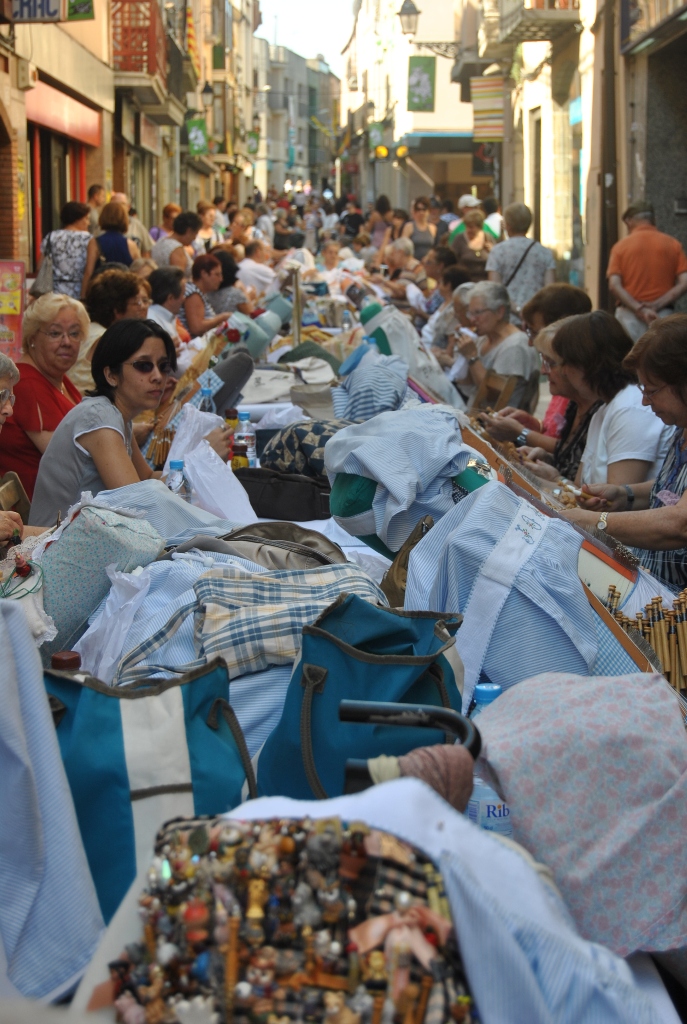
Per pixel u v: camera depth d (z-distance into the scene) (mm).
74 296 9859
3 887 1622
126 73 20297
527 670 2457
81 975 1589
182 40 28625
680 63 10961
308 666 1862
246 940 1193
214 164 45031
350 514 3299
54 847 1628
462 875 1233
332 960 1188
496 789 1782
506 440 4957
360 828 1243
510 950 1219
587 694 1897
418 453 3250
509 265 9297
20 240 12828
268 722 2150
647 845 1733
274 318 7832
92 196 13539
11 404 3473
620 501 3645
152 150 26125
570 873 1701
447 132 35531
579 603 2496
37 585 2564
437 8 34312
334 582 2422
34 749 1660
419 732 1822
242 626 2215
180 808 1731
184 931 1212
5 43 11688
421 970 1195
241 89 56719
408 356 6594
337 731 1813
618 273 8883
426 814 1280
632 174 11359
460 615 2094
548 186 16125
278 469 4301
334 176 79062
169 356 3902
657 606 2719
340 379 5812
